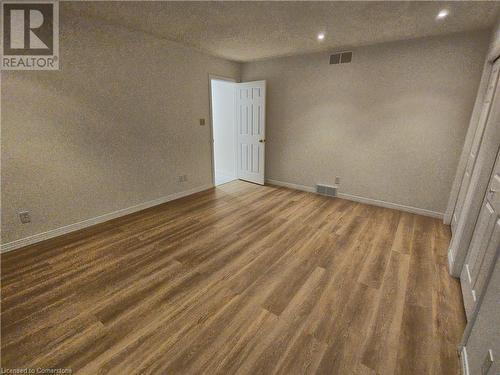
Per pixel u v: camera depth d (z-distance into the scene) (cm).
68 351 138
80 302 174
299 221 312
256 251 243
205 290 188
